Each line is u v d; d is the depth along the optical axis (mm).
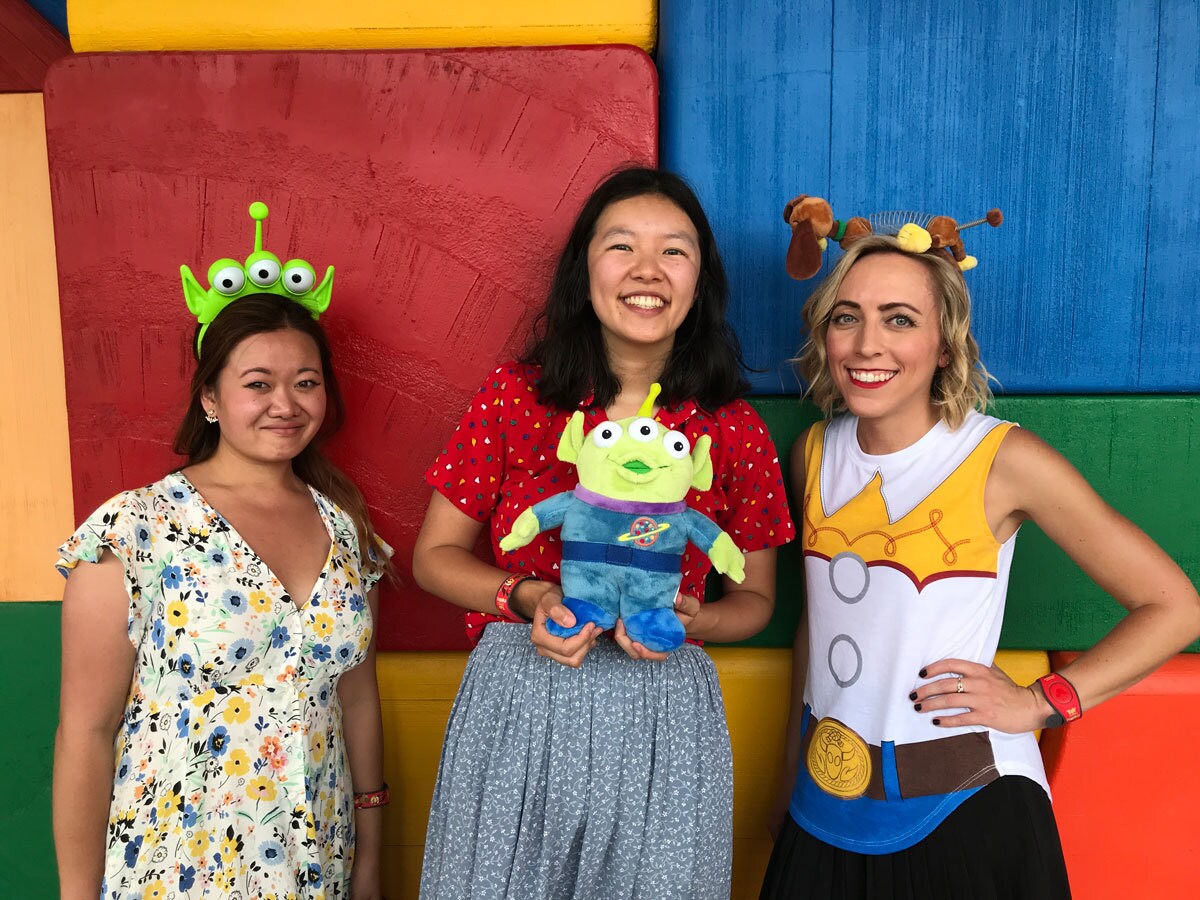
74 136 1437
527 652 1181
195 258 1468
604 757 1132
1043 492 1186
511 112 1431
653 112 1425
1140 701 1467
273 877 1208
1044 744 1520
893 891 1182
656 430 1067
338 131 1438
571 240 1277
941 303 1232
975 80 1443
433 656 1563
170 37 1456
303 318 1303
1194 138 1445
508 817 1135
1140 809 1497
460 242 1463
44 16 1619
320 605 1257
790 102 1454
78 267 1467
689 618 1135
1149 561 1158
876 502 1271
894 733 1195
